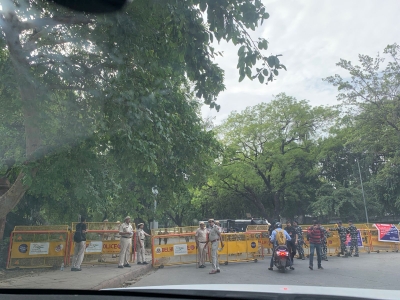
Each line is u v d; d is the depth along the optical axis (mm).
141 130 7828
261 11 5691
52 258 12648
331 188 38656
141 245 14172
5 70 7859
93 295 2502
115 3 6441
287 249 12109
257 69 5965
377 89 27859
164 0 6160
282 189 37625
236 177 35156
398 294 2094
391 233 19453
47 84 8242
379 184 34125
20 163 8484
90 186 12477
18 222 17031
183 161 10500
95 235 13805
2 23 7430
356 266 13031
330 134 39688
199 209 45469
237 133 36156
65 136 8820
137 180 10695
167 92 9508
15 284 8758
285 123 36781
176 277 11094
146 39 7449
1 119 10133
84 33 7652
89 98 8664
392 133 27734
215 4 5684
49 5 7070
